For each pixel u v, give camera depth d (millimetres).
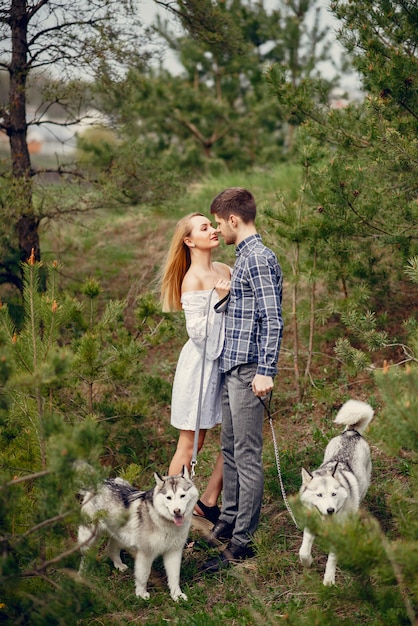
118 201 8383
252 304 4234
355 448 4586
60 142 8508
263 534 4535
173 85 13797
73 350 5453
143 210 9312
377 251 6723
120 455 5863
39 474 3119
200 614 3820
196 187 12023
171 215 11000
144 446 6059
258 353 4234
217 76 14430
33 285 4059
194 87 14359
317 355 7246
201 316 4430
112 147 8898
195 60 14148
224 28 8406
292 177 10977
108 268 10023
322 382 6836
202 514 4922
